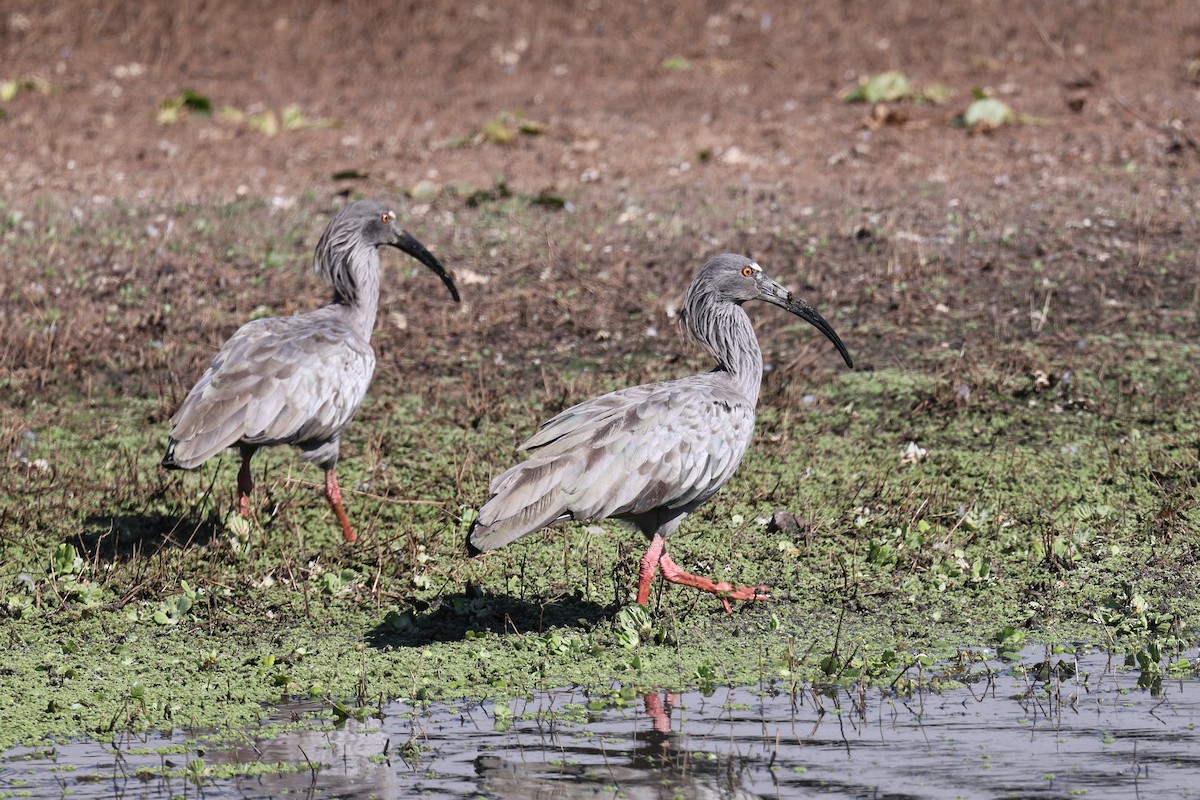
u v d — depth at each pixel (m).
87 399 15.44
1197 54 31.30
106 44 33.56
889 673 10.08
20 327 16.91
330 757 8.75
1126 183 21.83
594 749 8.84
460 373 16.25
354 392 12.10
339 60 32.97
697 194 22.12
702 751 8.80
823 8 35.88
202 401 11.33
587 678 10.05
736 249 19.45
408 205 21.89
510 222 20.92
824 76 30.92
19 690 9.84
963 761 8.60
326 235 13.08
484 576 11.71
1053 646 10.51
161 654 10.49
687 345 16.19
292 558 12.02
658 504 10.46
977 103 25.91
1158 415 14.57
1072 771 8.42
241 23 35.06
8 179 23.27
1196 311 17.02
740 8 36.03
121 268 18.92
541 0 36.56
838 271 18.61
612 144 25.67
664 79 31.08
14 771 8.55
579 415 10.53
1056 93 28.42
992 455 13.88
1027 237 19.50
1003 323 16.92
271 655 10.32
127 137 26.67
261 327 12.08
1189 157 23.09
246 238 20.20
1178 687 9.80
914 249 19.19
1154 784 8.22
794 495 13.20
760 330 17.17
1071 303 17.42
